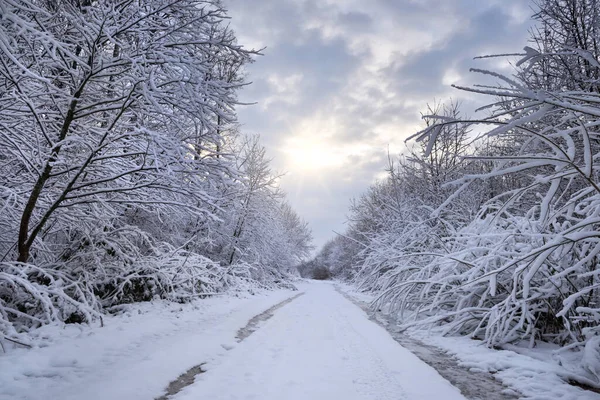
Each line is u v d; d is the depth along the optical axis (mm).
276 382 3918
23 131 5867
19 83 5348
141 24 5496
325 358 4957
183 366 4352
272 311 10195
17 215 6535
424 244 12195
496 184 14203
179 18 5586
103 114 7070
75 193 6445
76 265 7773
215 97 5438
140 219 11430
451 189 13547
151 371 4047
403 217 14391
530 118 2672
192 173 5855
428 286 7680
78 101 6004
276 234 22906
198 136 5805
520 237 6758
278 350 5410
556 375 4176
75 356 4422
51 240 8961
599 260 5289
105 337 5375
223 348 5395
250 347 5531
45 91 5871
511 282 6570
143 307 8258
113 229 8617
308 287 26453
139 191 6496
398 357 5031
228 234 18594
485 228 7176
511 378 4137
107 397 3312
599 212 4340
